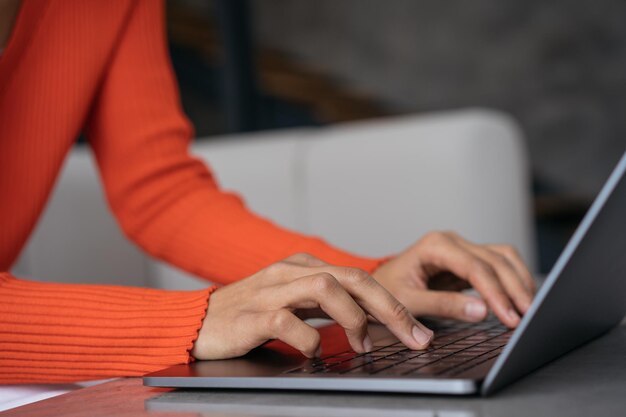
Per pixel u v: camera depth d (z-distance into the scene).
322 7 6.13
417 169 1.71
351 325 0.59
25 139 0.98
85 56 1.01
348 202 1.81
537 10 5.82
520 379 0.51
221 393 0.53
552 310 0.48
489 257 0.82
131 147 1.05
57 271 1.68
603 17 5.71
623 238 0.54
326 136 1.93
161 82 1.09
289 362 0.59
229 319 0.63
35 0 0.95
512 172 1.72
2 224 0.98
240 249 0.95
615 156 5.77
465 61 5.98
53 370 0.69
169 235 1.00
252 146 1.97
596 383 0.49
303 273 0.64
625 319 0.74
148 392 0.56
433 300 0.80
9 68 0.95
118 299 0.70
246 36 5.42
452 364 0.52
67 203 1.70
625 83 5.68
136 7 1.07
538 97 5.88
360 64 6.14
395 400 0.47
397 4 6.05
